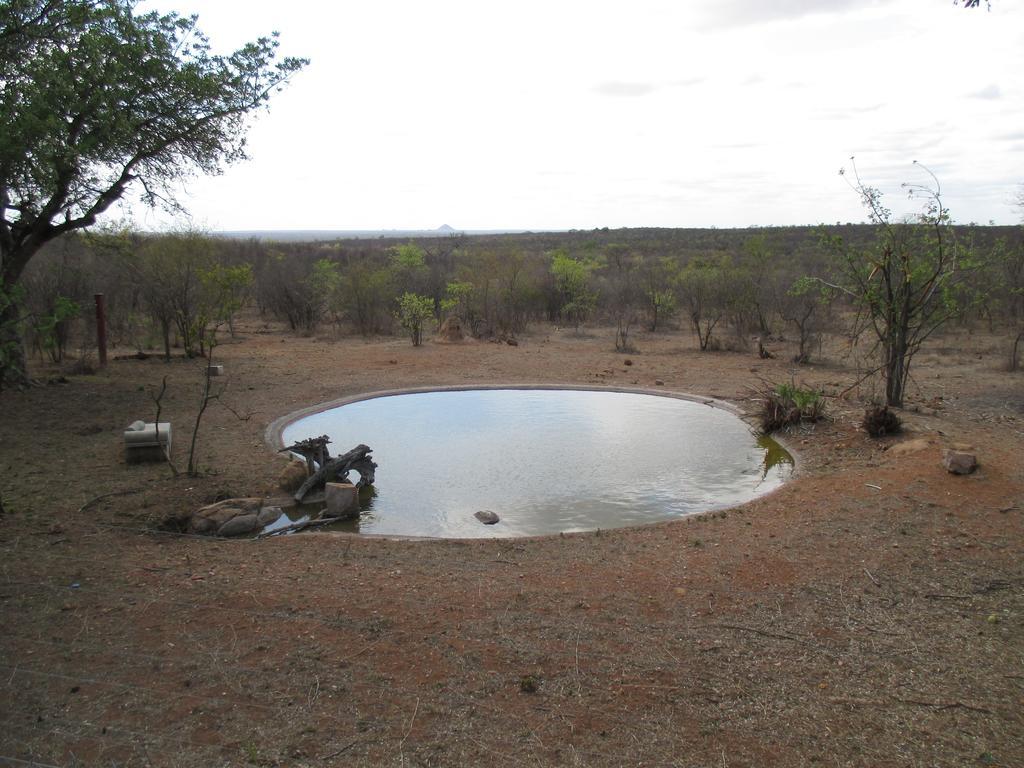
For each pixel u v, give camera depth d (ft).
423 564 15.88
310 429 30.37
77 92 31.63
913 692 10.77
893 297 30.32
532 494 22.31
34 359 45.60
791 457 25.73
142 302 56.54
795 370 42.34
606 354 50.21
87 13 31.48
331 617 13.06
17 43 29.86
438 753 9.24
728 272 57.36
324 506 21.02
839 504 19.47
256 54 37.65
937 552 16.16
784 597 14.06
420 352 50.98
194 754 9.21
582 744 9.46
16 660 11.49
